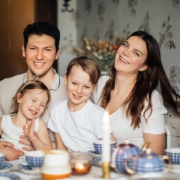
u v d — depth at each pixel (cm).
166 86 198
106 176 116
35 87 192
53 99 207
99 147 150
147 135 184
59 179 114
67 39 395
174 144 202
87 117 186
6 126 195
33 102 191
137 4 300
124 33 321
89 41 289
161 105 190
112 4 339
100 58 274
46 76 206
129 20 312
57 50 209
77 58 187
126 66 188
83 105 187
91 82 183
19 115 195
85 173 125
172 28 256
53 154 119
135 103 185
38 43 197
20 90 195
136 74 194
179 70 248
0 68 315
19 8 308
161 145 183
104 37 353
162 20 268
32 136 185
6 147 184
